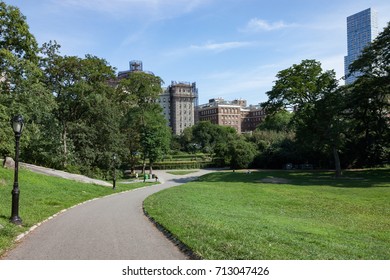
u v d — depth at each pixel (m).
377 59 46.09
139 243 9.83
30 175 28.59
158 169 84.19
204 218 14.38
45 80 44.47
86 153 49.06
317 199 27.30
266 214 19.94
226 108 194.12
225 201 25.14
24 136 31.30
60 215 16.06
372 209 22.66
